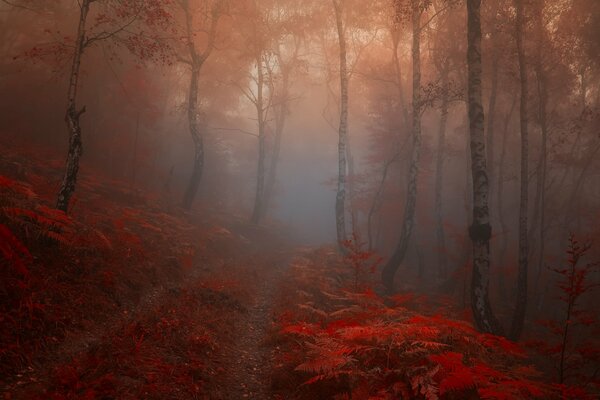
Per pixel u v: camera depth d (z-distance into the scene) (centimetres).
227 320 805
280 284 1258
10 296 546
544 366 1077
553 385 527
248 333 798
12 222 713
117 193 1591
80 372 473
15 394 411
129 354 533
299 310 919
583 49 2175
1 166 1183
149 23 1170
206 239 1517
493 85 2083
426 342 520
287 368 593
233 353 674
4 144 1552
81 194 1280
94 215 1088
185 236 1397
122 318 674
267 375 602
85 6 890
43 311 556
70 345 541
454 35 2227
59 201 820
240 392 544
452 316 1170
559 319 2128
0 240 538
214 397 505
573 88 2534
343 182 1903
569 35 1973
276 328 788
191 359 578
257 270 1475
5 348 464
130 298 762
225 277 1132
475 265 1109
